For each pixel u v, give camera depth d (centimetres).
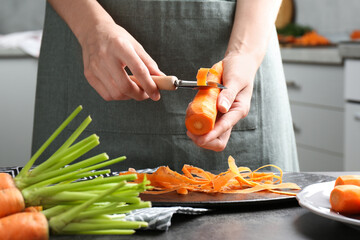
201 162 136
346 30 340
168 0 134
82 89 139
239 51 117
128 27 135
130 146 135
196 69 136
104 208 63
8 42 286
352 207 71
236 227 71
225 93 99
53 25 143
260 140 142
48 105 146
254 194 87
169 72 136
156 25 134
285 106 150
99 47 109
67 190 66
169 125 134
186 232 69
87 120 68
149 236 67
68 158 68
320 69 285
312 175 106
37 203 66
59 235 68
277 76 146
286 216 77
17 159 287
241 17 126
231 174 91
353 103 260
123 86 107
